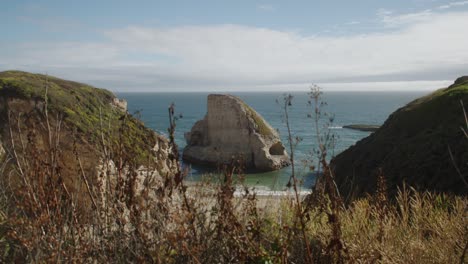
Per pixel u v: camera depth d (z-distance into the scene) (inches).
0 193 110.9
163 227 107.9
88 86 449.1
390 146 928.9
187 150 1929.1
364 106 7367.1
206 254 113.2
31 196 104.1
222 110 1915.6
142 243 105.7
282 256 117.5
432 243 146.9
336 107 6998.0
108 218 112.4
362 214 174.4
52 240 99.7
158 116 4138.8
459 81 1307.8
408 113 1058.7
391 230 154.9
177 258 109.7
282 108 116.0
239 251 114.4
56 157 114.8
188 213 106.5
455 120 806.5
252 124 1857.8
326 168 113.2
